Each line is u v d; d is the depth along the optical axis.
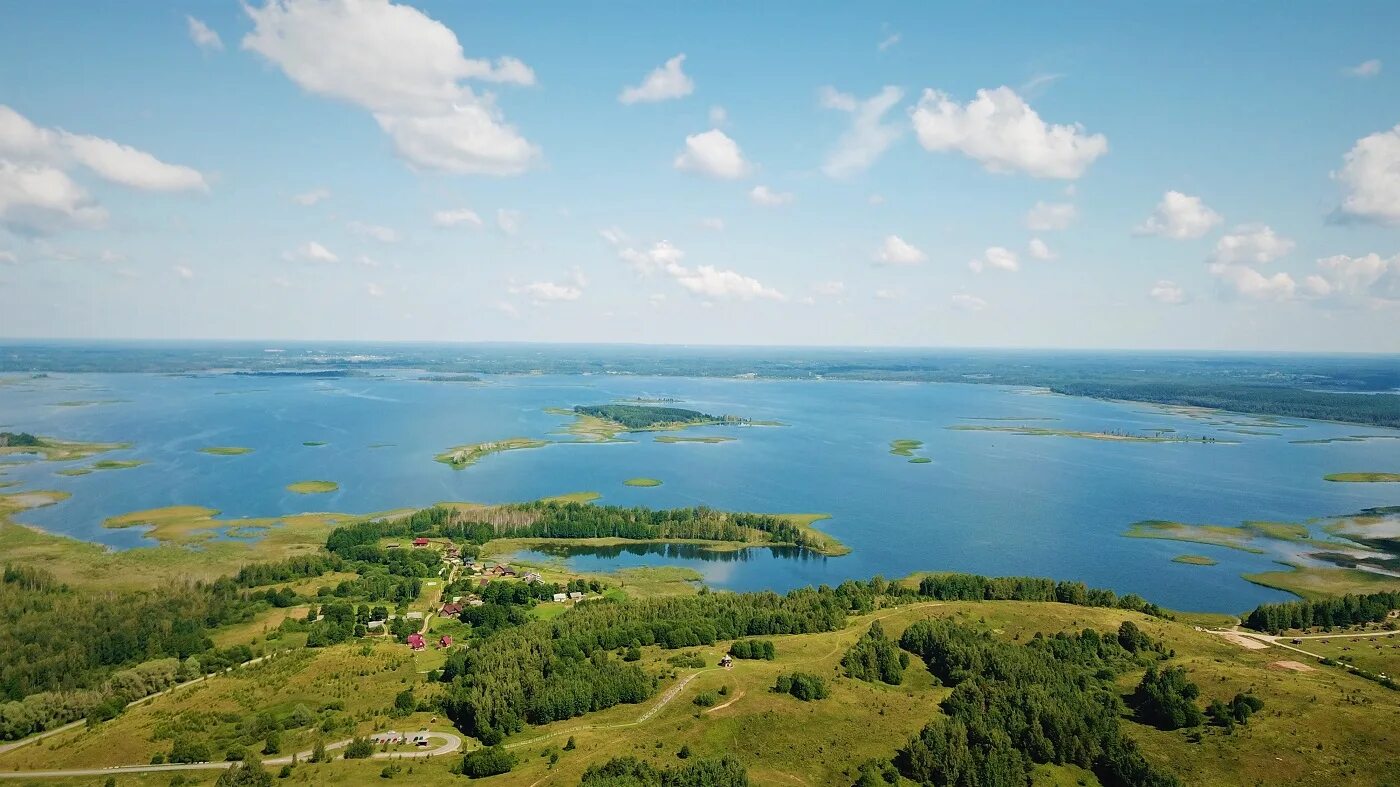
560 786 131.00
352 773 141.12
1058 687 166.50
